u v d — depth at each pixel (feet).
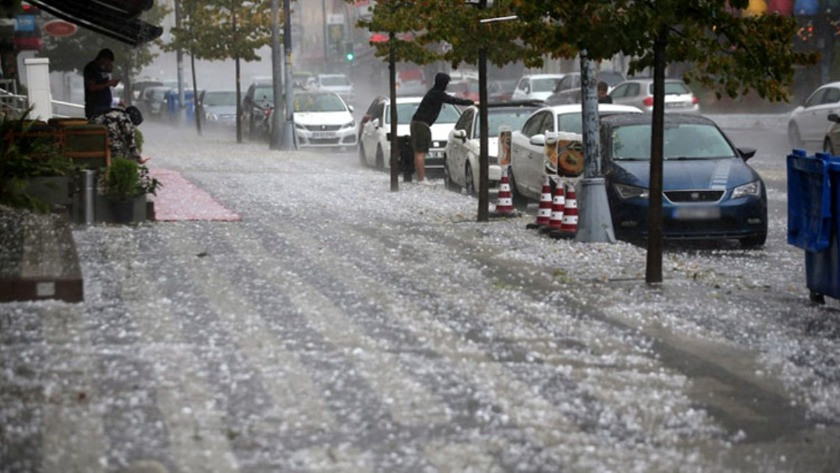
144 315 41.06
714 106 187.32
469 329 40.68
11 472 25.16
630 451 27.94
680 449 28.35
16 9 55.93
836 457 28.17
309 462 26.35
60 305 41.91
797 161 47.06
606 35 48.44
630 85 169.37
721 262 58.95
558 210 65.72
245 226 67.00
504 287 48.93
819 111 128.16
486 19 70.69
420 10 73.00
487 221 72.02
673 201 63.10
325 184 98.43
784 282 52.49
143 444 27.22
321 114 150.51
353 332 39.50
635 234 64.44
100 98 81.61
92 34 206.18
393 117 92.58
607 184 65.51
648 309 44.78
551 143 66.13
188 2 185.16
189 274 50.03
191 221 68.33
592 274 52.80
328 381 33.04
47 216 59.47
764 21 49.37
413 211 78.02
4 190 61.46
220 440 27.66
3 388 31.35
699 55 50.72
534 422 29.86
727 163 65.77
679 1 48.49
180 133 198.90
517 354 37.17
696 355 37.81
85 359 34.60
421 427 29.09
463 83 221.25
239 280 48.88
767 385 34.42
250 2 176.65
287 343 37.58
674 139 68.33
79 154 68.28
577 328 41.32
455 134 92.79
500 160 75.77
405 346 37.73
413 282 49.62
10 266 44.04
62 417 29.01
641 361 36.78
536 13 49.67
